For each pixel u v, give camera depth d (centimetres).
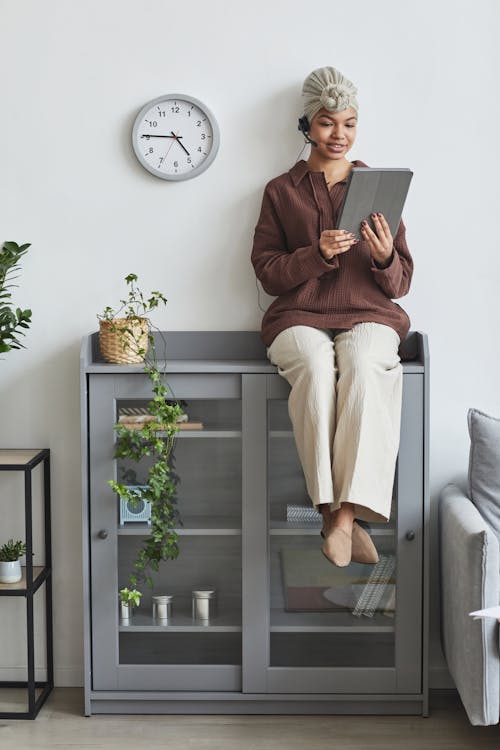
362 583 263
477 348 285
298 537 262
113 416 260
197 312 286
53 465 288
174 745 249
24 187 283
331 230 257
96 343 275
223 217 283
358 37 278
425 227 282
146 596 270
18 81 281
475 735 254
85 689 266
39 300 286
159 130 279
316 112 268
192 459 263
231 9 278
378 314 261
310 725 261
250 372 258
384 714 266
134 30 279
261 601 262
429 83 279
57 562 290
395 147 280
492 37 277
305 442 245
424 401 257
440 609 276
